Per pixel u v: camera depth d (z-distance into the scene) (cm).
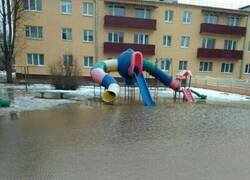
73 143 610
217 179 439
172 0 2883
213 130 800
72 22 2442
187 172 465
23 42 2350
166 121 906
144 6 2602
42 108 1051
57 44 2436
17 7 2077
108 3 2503
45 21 2381
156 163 504
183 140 673
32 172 444
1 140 614
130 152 563
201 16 2794
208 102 1495
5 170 450
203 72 2900
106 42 2508
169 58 2762
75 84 1691
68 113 974
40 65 2425
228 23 2923
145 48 2630
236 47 2966
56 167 468
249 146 638
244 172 473
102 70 1448
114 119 904
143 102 1358
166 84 1623
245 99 1688
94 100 1344
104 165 484
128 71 1504
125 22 2531
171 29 2723
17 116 880
